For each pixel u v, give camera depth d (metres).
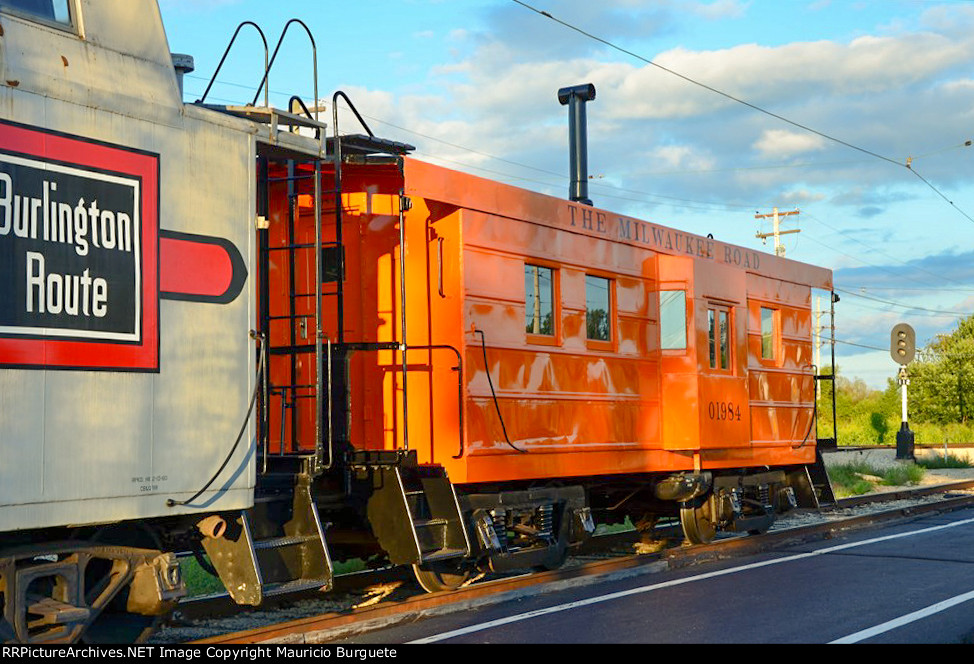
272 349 8.98
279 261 9.82
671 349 12.80
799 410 16.19
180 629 7.88
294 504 8.02
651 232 12.72
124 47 6.45
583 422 11.12
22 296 5.70
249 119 7.59
